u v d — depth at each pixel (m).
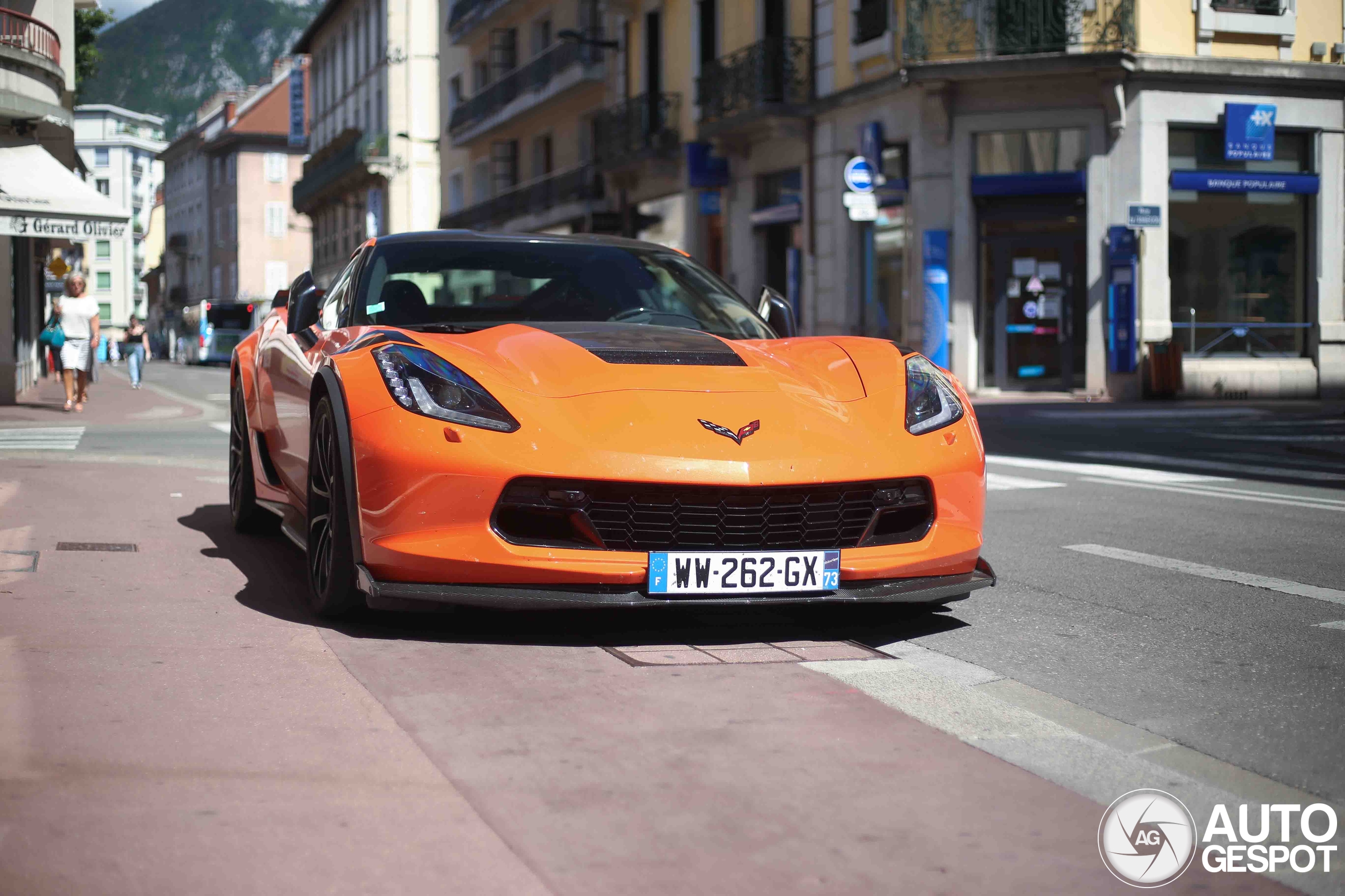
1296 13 20.55
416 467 3.57
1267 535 6.25
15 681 3.14
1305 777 2.68
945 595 3.89
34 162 17.50
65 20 21.48
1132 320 19.72
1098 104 19.84
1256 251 20.62
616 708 3.03
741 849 2.21
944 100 20.22
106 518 6.24
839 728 2.91
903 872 2.13
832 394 3.95
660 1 28.38
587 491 3.53
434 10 46.91
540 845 2.21
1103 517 6.92
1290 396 20.53
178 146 89.25
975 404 18.83
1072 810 2.44
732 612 4.23
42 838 2.18
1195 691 3.36
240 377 5.89
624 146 29.08
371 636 3.76
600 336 4.22
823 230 23.17
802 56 23.45
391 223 47.03
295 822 2.29
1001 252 20.50
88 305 16.09
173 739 2.72
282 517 5.12
